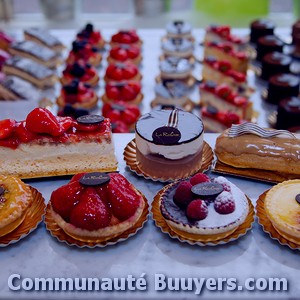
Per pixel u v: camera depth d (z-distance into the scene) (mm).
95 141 597
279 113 925
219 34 1225
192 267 482
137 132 588
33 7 1502
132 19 1467
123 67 1042
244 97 1020
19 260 491
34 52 1120
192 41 1251
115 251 498
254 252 496
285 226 487
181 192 510
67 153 602
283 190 532
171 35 1236
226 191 515
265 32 1229
